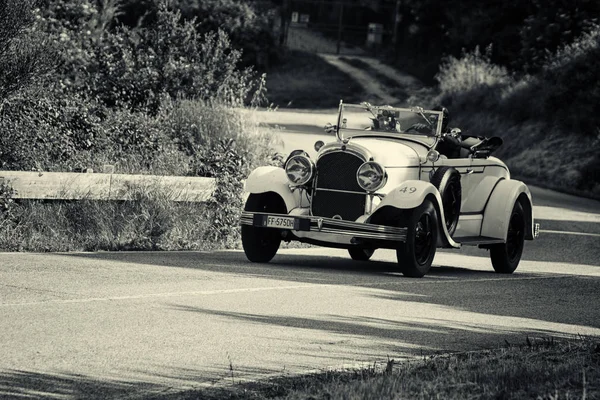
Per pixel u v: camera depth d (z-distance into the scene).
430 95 160.88
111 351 19.86
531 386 17.89
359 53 185.88
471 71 135.12
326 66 173.62
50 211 36.88
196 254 36.88
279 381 18.12
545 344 22.64
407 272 34.34
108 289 26.81
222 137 54.41
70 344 20.20
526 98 115.75
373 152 34.47
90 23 68.94
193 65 62.72
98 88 58.75
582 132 104.62
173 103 57.88
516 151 110.62
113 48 63.72
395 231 33.53
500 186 39.38
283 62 172.25
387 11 187.88
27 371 17.95
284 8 178.12
